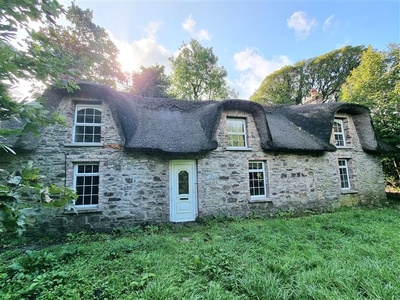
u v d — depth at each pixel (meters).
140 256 4.09
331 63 27.00
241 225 6.80
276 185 9.26
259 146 9.26
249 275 3.31
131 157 7.57
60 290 2.98
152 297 2.76
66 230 6.67
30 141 6.53
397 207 10.04
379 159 11.88
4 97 1.57
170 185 8.10
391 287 2.83
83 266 3.77
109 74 18.66
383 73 13.02
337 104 10.66
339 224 6.30
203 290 3.03
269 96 30.84
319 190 9.97
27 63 2.06
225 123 8.98
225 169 8.63
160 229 6.97
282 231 5.91
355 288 2.93
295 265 3.65
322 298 2.69
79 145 7.16
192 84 27.28
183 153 7.85
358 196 10.83
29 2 1.88
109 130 7.55
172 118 9.34
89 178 7.34
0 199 1.30
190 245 4.95
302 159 9.93
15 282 3.21
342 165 11.21
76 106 7.59
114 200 7.21
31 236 6.25
